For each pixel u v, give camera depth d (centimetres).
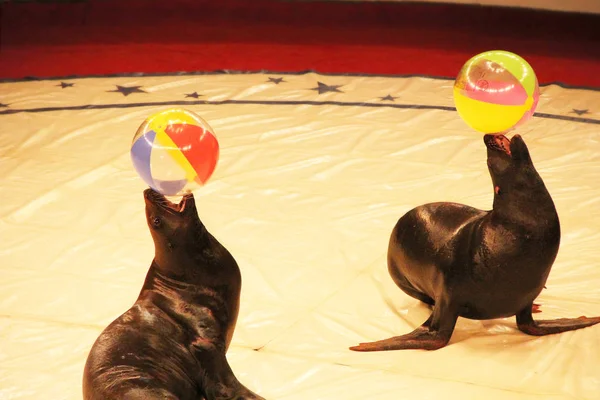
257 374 848
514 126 778
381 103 1734
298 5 2550
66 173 1406
